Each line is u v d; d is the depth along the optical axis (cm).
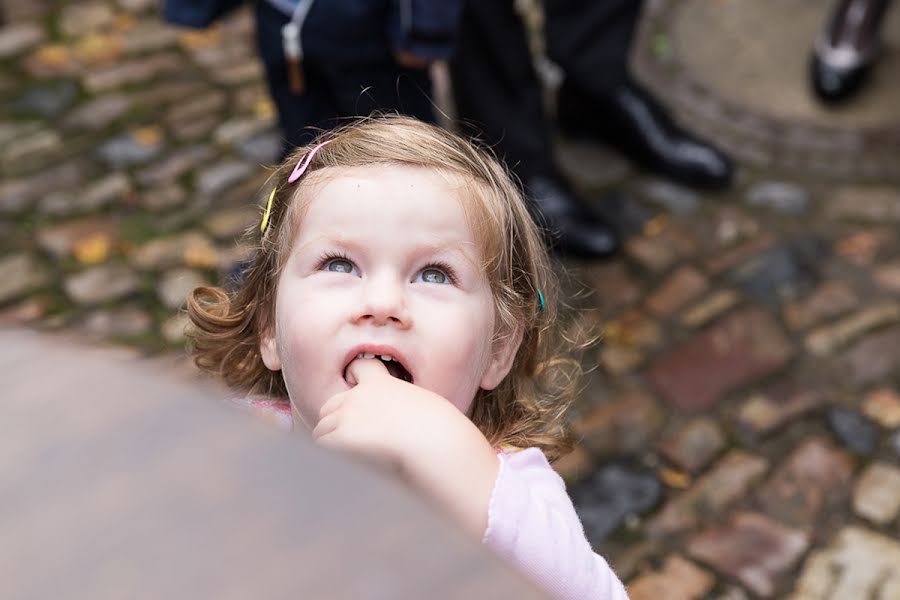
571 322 257
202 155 321
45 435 21
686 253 291
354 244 91
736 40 370
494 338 101
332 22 202
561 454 128
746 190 314
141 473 21
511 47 278
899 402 246
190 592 19
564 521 84
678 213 306
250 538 20
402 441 72
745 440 239
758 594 207
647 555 215
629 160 327
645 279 283
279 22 207
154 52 364
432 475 71
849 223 300
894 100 345
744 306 274
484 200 99
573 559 78
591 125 333
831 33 347
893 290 278
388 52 209
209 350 120
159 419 22
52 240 290
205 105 341
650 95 329
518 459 102
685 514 223
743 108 343
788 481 230
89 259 284
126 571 19
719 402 248
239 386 119
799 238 295
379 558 20
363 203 92
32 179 311
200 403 23
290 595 19
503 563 21
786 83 352
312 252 92
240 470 21
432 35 200
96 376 23
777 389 251
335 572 20
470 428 74
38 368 23
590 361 257
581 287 276
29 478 20
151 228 295
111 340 256
